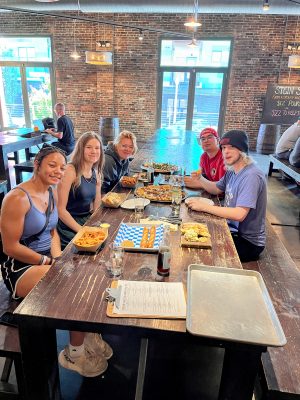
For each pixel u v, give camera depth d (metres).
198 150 4.43
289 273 1.88
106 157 2.83
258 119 7.77
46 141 5.56
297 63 5.91
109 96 8.03
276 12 5.59
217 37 7.36
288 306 1.52
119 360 1.66
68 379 1.54
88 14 7.48
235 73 7.53
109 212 1.99
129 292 1.16
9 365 1.47
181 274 1.29
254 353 1.01
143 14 7.41
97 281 1.23
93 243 1.45
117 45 7.71
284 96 7.39
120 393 1.48
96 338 1.59
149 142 5.13
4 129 8.78
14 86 8.62
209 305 1.11
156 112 8.15
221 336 0.97
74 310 1.06
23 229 1.54
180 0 5.41
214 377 1.58
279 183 5.15
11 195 1.48
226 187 2.20
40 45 8.08
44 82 8.38
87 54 5.84
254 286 1.23
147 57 7.72
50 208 1.69
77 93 8.23
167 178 2.87
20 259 1.54
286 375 1.13
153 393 1.48
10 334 1.31
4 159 4.32
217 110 7.99
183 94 7.97
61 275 1.26
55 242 1.81
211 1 5.38
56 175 1.59
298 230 3.45
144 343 1.43
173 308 1.09
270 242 2.34
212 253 1.48
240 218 1.87
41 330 1.08
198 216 1.93
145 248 1.47
